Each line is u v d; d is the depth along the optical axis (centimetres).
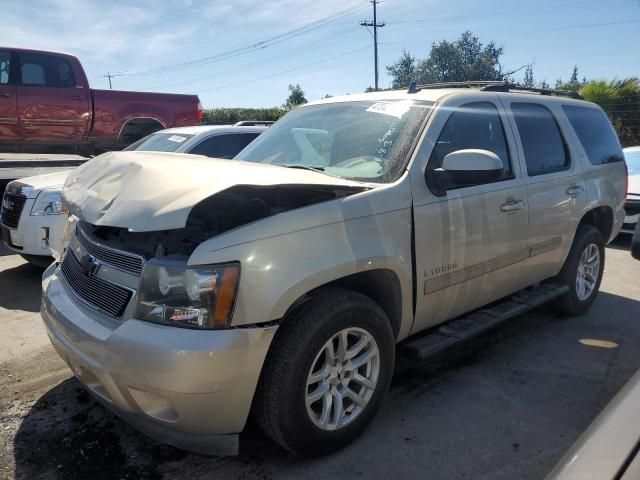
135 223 231
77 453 282
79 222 316
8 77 881
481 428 304
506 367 381
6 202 589
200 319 229
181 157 304
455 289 336
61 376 366
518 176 384
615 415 142
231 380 233
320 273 254
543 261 419
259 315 236
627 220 752
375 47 3916
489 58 5206
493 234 355
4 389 348
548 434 298
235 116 3278
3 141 888
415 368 378
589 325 464
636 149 969
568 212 435
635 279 609
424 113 339
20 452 282
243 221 277
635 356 400
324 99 428
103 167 298
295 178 265
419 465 271
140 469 270
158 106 1017
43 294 314
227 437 248
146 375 227
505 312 387
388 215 289
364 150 338
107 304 258
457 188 332
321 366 270
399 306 304
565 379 363
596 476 122
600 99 1981
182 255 247
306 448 264
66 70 931
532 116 423
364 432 297
